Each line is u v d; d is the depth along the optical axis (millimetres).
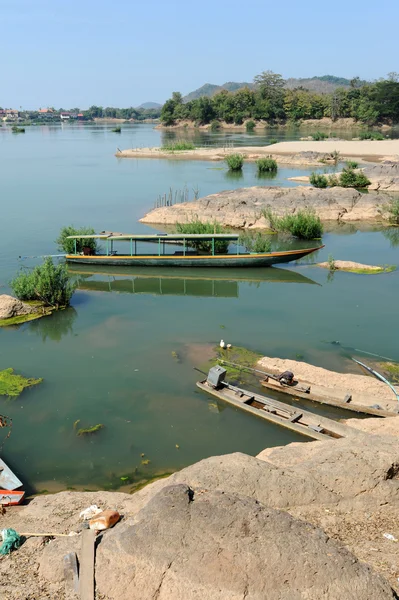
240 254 31188
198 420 16453
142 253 34281
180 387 18281
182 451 15031
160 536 8742
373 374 18969
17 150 101938
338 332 22734
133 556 8680
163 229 40312
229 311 25453
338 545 8734
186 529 8734
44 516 11430
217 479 11078
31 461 14609
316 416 15938
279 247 36562
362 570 8141
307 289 28391
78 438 15586
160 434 15781
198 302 26828
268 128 160750
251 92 168625
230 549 8352
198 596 8117
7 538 10125
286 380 17766
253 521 8711
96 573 8867
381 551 9570
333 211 43906
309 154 77500
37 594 8820
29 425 16203
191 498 9359
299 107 165625
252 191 46781
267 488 10977
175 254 32781
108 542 9164
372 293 27531
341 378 18125
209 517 8820
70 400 17531
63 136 152375
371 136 107062
